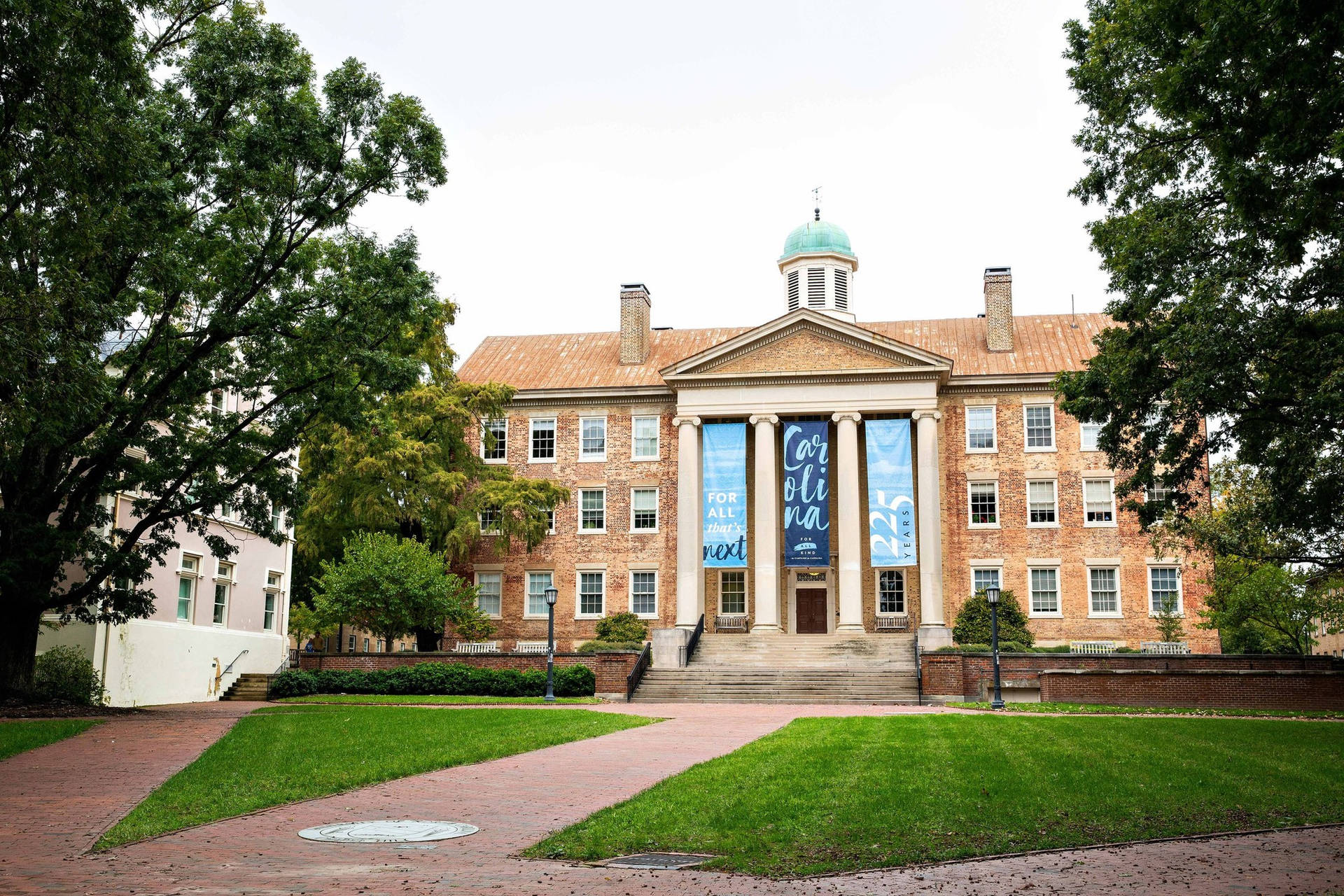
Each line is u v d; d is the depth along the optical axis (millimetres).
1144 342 24797
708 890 8602
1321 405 19875
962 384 50781
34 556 26312
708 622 51000
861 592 48969
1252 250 21828
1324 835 11141
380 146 27109
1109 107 23984
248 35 26672
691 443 50844
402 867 9406
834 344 50094
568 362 57156
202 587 40219
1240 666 36156
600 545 52719
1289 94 15445
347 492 45594
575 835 10711
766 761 16359
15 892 8469
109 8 18891
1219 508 38375
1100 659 36438
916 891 8625
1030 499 49875
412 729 22609
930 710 30312
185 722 25141
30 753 18703
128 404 27047
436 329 48906
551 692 35531
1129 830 11250
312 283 29156
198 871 9242
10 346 17734
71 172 18609
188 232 26641
